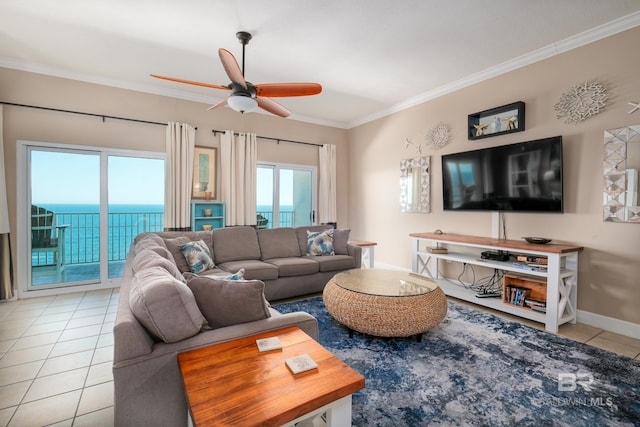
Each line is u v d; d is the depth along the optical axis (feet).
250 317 5.07
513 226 11.43
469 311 10.53
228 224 15.42
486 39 9.84
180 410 4.14
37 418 5.22
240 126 16.34
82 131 12.55
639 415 5.32
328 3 8.07
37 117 11.75
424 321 7.62
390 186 17.04
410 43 10.10
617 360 7.22
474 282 12.91
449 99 13.71
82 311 10.40
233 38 9.84
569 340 8.29
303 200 18.75
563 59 10.00
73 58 11.22
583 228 9.60
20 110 11.48
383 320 7.55
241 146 15.90
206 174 15.28
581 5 8.07
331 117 18.81
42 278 12.31
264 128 17.17
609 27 8.88
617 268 8.91
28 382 6.31
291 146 18.16
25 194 11.67
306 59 11.25
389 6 8.18
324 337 8.37
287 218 18.21
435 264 14.16
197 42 10.09
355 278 9.57
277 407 3.17
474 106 12.70
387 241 17.33
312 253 13.50
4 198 11.11
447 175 13.58
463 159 12.87
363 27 9.19
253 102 8.77
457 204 13.23
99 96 12.86
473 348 7.74
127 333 3.92
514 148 11.10
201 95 14.90
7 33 9.55
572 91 9.77
